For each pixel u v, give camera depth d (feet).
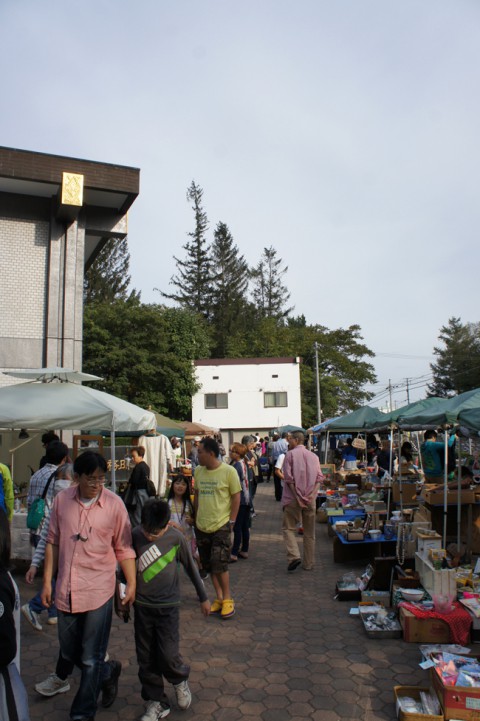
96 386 97.66
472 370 202.39
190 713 12.32
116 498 12.00
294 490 24.84
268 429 114.62
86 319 100.63
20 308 41.37
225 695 13.16
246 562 27.25
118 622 18.81
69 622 11.27
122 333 103.35
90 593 11.18
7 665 8.34
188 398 111.04
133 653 15.84
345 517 32.40
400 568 19.42
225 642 16.51
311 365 168.55
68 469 18.98
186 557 12.78
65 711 12.25
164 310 115.65
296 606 19.90
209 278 181.78
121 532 11.81
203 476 19.42
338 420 43.29
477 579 19.49
